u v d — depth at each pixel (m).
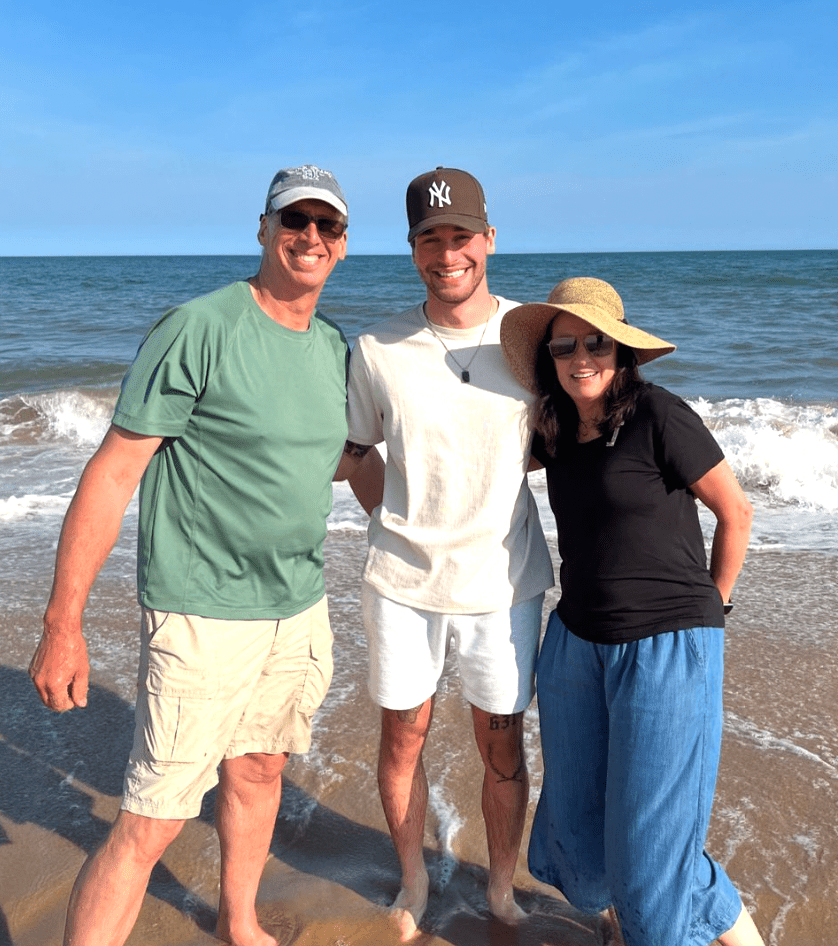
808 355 16.91
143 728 2.26
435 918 2.67
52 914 2.65
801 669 4.01
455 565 2.49
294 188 2.15
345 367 2.51
